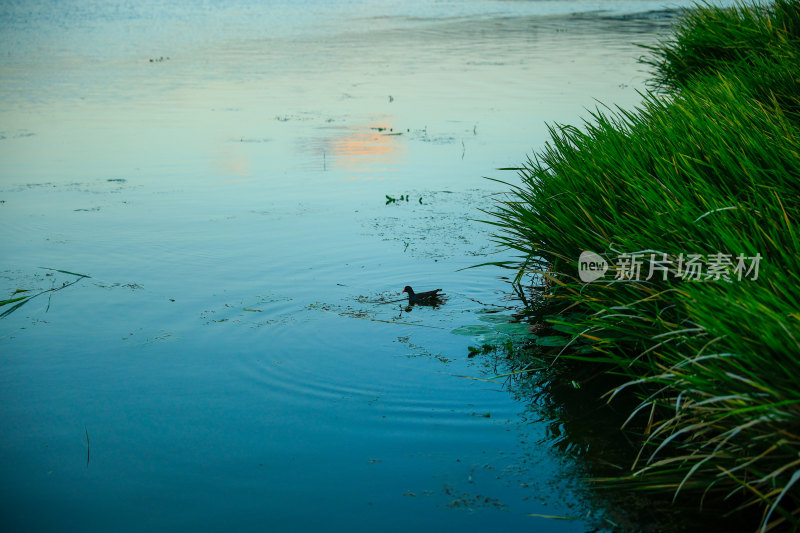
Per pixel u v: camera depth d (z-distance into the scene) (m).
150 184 12.77
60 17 50.06
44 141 16.25
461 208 11.02
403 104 19.70
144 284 8.34
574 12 45.81
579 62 25.73
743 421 4.12
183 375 6.30
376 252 9.21
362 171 13.31
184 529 4.40
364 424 5.50
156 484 4.84
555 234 6.89
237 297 7.93
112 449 5.26
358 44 33.97
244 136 16.45
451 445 5.21
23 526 4.45
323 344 6.80
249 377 6.24
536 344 6.66
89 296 8.02
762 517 4.26
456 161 13.74
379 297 7.86
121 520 4.50
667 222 5.67
